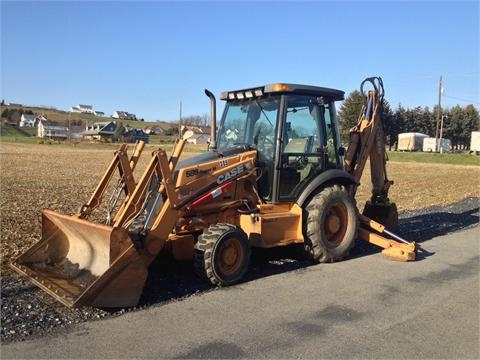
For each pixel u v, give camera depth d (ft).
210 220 21.94
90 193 50.85
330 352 14.29
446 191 62.59
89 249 19.13
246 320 16.60
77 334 15.17
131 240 17.52
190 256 21.31
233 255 20.43
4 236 27.22
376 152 30.04
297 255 25.95
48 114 520.83
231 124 25.99
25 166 95.09
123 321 16.30
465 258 26.23
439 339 15.37
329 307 18.04
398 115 259.39
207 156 22.50
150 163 19.34
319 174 24.75
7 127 418.10
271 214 23.03
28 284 19.51
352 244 25.53
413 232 33.22
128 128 382.22
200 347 14.44
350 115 175.01
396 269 23.71
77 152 178.09
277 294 19.43
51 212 20.40
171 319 16.57
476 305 18.58
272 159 23.45
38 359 13.48
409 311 17.80
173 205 19.67
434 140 220.43
